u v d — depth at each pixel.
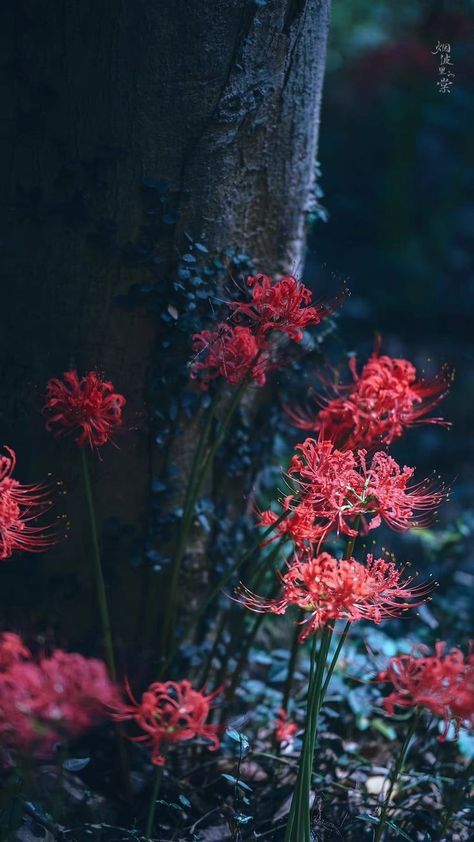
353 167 7.64
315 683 2.85
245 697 3.39
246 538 3.39
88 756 3.20
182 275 3.15
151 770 3.22
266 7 3.09
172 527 3.27
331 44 7.11
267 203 3.23
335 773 3.22
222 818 3.15
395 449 4.85
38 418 3.20
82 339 3.18
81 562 3.26
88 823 3.05
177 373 3.19
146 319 3.17
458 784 3.10
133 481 3.23
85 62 3.08
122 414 3.20
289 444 3.81
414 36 6.37
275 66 3.14
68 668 2.67
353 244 7.10
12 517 2.86
